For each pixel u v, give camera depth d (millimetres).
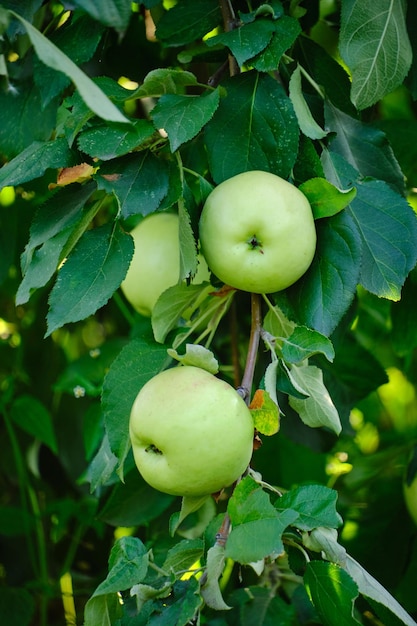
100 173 1086
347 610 1061
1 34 1116
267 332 1100
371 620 1339
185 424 1022
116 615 1084
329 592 1068
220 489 1050
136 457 1053
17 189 1386
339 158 1146
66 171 1117
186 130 1072
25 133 1205
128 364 1120
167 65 1294
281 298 1105
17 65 1215
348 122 1188
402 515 1421
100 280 1073
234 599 1250
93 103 994
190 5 1157
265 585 1271
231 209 1068
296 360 1064
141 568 1043
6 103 1211
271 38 1104
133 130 1078
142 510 1307
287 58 1163
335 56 1326
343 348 1325
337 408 1320
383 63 1151
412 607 1414
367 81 1153
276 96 1112
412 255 1119
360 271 1117
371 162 1181
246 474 1068
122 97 1097
